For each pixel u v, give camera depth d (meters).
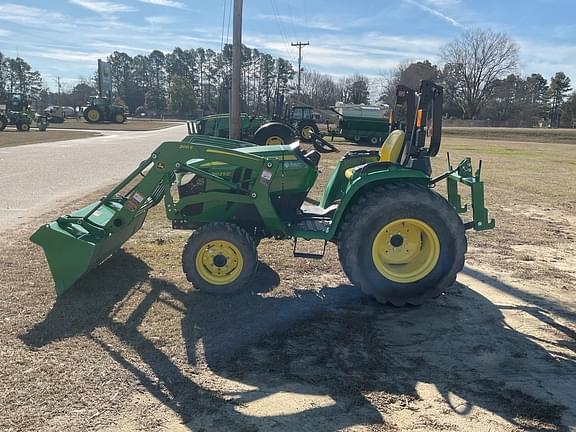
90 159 16.84
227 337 4.09
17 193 10.07
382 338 4.16
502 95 87.00
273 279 5.44
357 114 31.17
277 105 28.56
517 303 5.02
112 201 5.66
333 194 5.67
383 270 4.69
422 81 4.91
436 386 3.48
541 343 4.16
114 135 32.25
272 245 6.69
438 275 4.68
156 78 115.44
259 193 4.91
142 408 3.12
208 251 4.86
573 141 45.22
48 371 3.49
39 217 7.93
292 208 5.32
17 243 6.48
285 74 86.25
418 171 4.79
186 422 3.00
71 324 4.23
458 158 21.83
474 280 5.67
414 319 4.56
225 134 20.70
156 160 4.89
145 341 3.97
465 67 85.81
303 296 5.00
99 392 3.27
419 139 4.99
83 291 4.93
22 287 5.01
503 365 3.79
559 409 3.25
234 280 4.86
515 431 3.02
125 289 5.02
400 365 3.74
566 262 6.42
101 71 63.84
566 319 4.66
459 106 89.00
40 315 4.38
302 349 3.93
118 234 5.23
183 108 103.38
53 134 31.58
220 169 5.11
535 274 5.92
